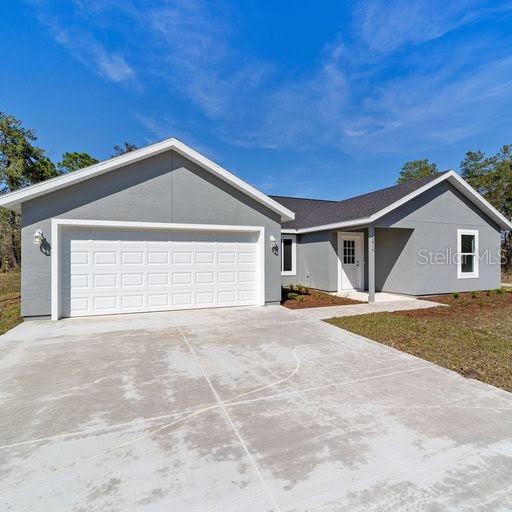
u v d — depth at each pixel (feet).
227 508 6.39
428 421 9.75
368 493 6.78
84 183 25.48
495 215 42.34
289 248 47.21
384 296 38.99
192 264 29.01
